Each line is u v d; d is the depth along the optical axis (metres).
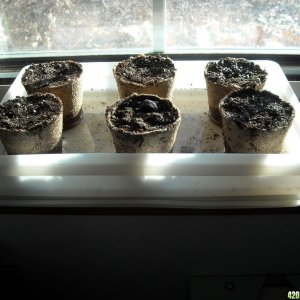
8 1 0.41
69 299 0.37
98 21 0.43
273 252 0.33
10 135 0.33
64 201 0.31
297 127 0.36
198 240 0.33
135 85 0.38
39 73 0.40
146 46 0.44
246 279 0.33
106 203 0.31
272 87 0.40
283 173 0.30
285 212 0.30
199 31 0.44
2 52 0.44
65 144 0.38
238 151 0.34
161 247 0.33
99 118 0.41
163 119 0.34
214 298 0.32
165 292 0.36
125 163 0.31
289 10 0.41
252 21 0.43
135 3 0.41
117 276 0.35
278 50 0.44
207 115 0.41
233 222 0.31
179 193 0.31
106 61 0.44
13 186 0.31
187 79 0.44
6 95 0.39
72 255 0.34
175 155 0.31
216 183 0.30
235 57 0.44
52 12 0.42
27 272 0.35
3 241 0.33
